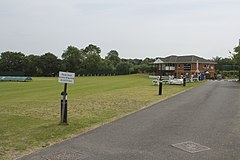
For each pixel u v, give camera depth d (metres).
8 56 96.19
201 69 82.06
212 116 11.86
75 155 6.60
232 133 8.77
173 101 17.70
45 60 96.06
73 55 101.94
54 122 10.74
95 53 107.81
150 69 95.25
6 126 9.97
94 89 29.73
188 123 10.32
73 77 10.11
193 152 6.80
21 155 6.66
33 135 8.56
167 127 9.62
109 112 13.28
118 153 6.73
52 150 7.02
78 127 9.73
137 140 7.91
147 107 14.89
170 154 6.64
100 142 7.73
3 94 24.58
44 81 50.88
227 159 6.33
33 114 12.84
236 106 15.11
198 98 19.50
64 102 10.29
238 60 50.28
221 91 25.97
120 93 24.08
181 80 38.62
